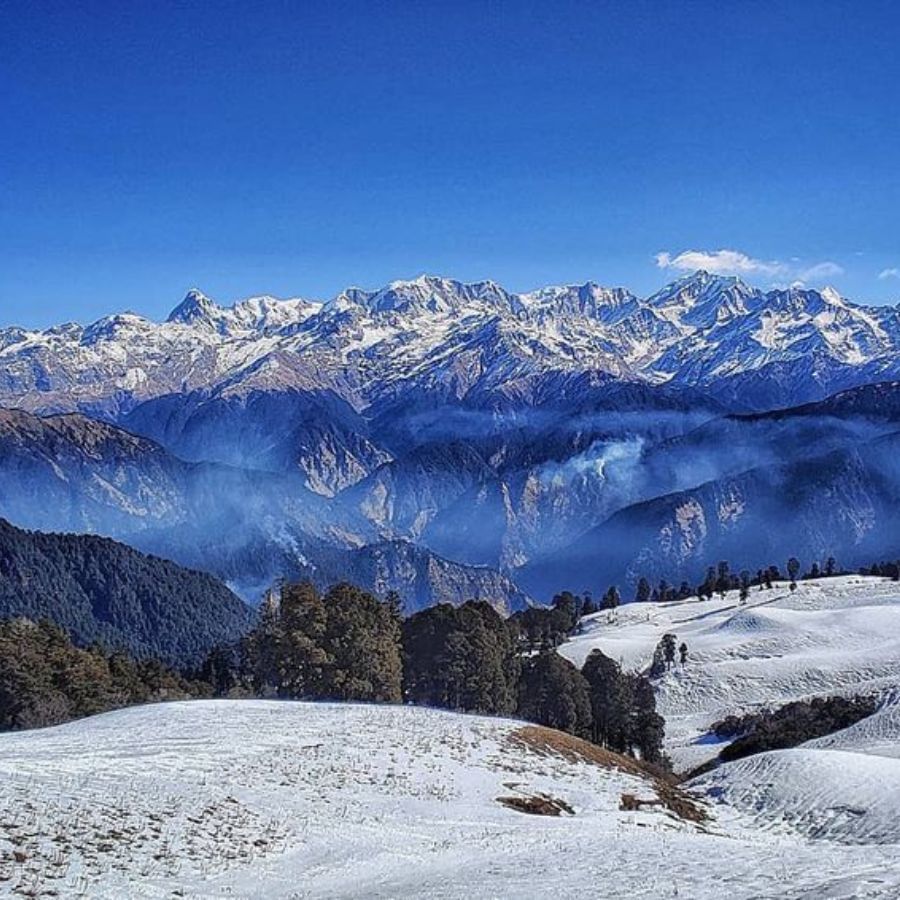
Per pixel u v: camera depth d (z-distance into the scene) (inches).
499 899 987.9
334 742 1924.2
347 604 3777.1
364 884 1099.3
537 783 1851.6
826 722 4266.7
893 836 1697.8
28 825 1146.7
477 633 4025.6
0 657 3890.3
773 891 948.0
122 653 5497.1
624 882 1059.9
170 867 1087.6
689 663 7268.7
